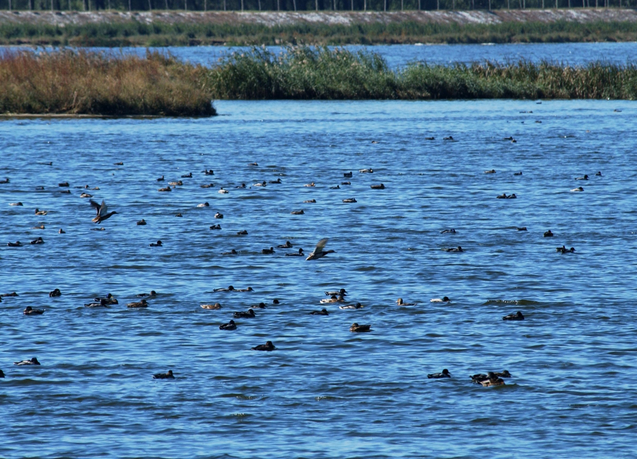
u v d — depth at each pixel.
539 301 20.67
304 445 13.88
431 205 32.09
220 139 50.75
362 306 20.38
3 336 18.39
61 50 66.56
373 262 24.31
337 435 14.19
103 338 18.34
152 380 16.22
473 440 14.00
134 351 17.61
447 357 17.27
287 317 19.69
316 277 22.89
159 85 63.06
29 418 14.79
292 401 15.41
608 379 16.12
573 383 15.98
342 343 18.00
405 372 16.53
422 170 40.03
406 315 19.77
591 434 14.14
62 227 28.69
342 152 45.97
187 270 23.62
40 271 23.42
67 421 14.70
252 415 14.88
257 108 67.50
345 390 15.78
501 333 18.55
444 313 19.89
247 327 19.00
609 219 29.55
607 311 19.88
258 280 22.66
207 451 13.70
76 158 43.25
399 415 14.88
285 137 51.78
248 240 26.94
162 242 26.69
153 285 22.17
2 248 25.83
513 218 29.81
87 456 13.57
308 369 16.69
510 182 36.75
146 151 45.88
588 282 22.19
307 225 28.94
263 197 33.72
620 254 24.92
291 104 70.44
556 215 30.23
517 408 15.08
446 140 50.50
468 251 25.48
